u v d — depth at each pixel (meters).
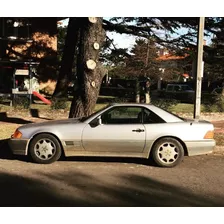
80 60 10.91
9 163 7.87
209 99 20.17
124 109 7.87
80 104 11.08
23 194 5.65
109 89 33.75
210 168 7.65
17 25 26.08
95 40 10.71
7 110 15.10
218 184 6.39
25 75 22.62
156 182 6.47
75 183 6.32
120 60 21.05
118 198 5.50
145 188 6.07
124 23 20.19
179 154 7.66
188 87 30.38
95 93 11.05
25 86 21.94
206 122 7.95
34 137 7.83
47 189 5.93
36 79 26.52
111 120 7.82
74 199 5.41
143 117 7.80
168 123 7.73
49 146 7.80
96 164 7.85
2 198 5.45
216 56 21.56
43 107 16.83
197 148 7.66
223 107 16.41
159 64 19.91
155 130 7.64
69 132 7.71
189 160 8.45
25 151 7.84
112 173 7.09
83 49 10.79
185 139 7.61
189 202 5.36
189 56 21.03
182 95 27.45
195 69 11.17
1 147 9.43
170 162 7.65
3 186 6.10
